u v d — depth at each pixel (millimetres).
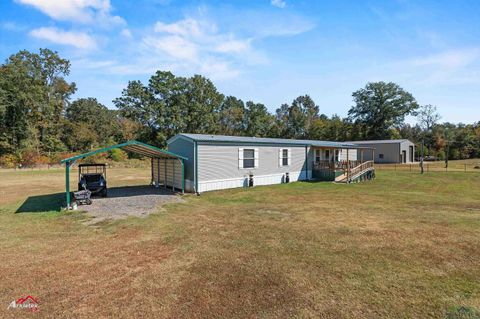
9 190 14641
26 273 4500
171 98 43281
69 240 6223
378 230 6773
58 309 3451
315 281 4129
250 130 53750
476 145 42250
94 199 11656
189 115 43969
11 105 35000
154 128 42375
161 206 10078
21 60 38281
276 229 6945
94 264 4863
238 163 15047
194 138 13336
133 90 41031
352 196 12141
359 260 4914
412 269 4531
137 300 3646
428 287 3926
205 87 46188
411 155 36719
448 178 19016
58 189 14992
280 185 16094
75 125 44469
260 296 3715
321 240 6043
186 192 13570
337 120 56938
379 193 13000
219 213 8852
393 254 5184
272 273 4418
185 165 14102
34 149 35719
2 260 5066
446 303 3496
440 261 4848
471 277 4238
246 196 12219
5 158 31750
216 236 6414
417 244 5727
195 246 5742
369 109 49406
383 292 3789
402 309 3371
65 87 44469
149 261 4977
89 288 3990
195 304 3533
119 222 7801
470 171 23531
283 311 3352
